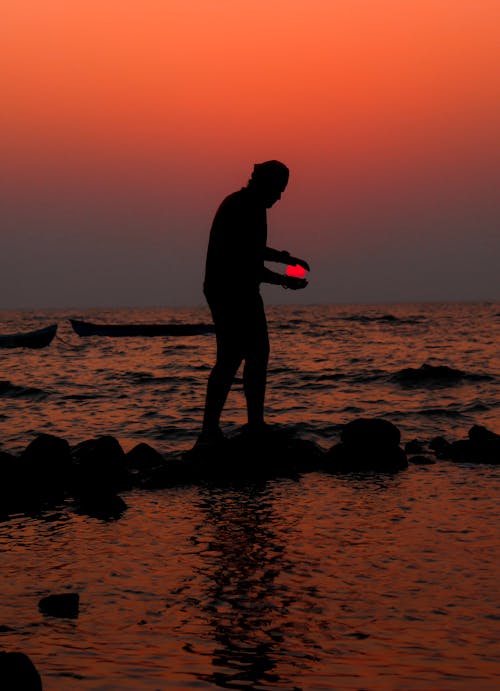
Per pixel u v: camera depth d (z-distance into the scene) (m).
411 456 9.34
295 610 4.46
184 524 6.37
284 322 73.62
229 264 8.72
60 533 6.16
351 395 14.96
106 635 4.13
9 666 3.41
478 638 4.06
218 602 4.59
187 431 10.90
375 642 4.04
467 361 23.45
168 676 3.67
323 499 7.21
